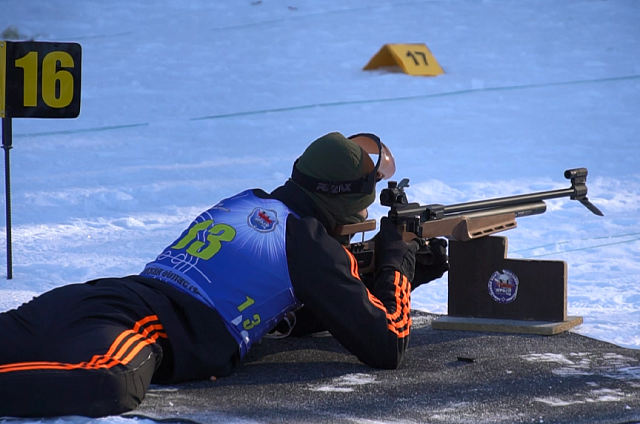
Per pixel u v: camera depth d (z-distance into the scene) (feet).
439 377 36.37
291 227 36.29
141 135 127.03
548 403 32.40
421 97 160.45
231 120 138.92
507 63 196.54
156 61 196.95
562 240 69.67
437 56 205.46
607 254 64.85
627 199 86.17
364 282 40.83
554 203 84.02
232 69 189.98
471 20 249.96
